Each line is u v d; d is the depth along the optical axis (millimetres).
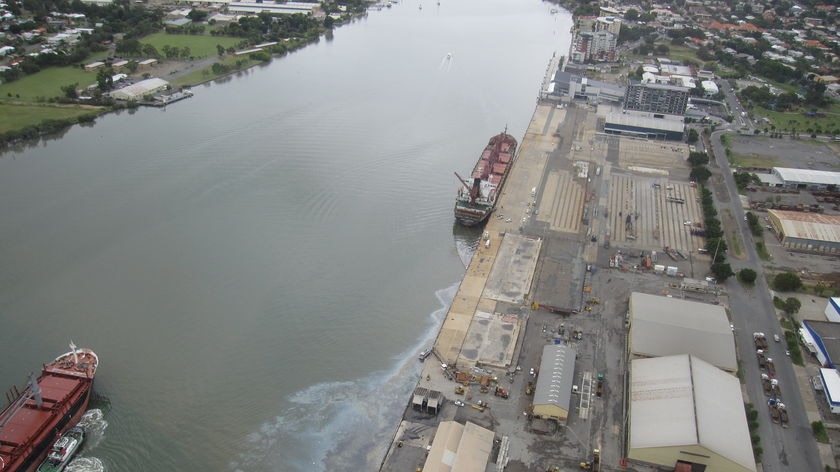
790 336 146750
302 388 136000
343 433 125562
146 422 126688
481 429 117438
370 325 155000
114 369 138375
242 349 145750
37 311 154000
